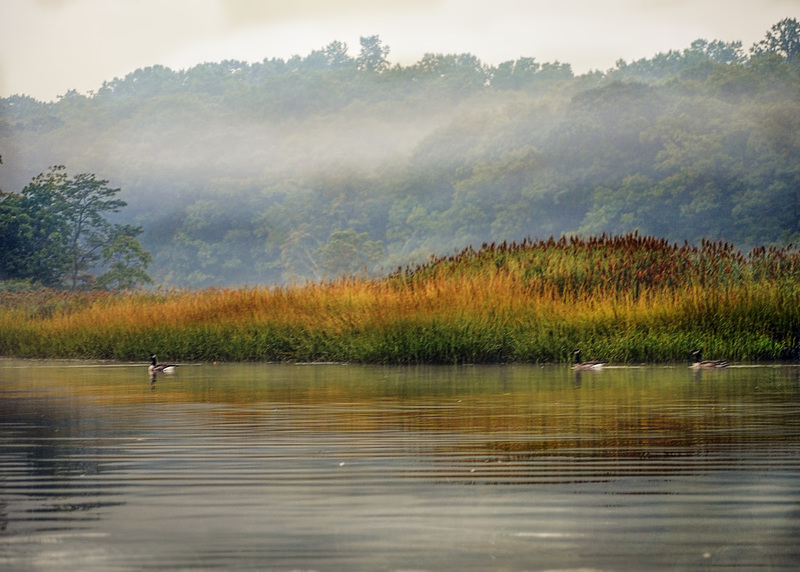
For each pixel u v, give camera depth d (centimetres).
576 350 8762
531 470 3581
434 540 2695
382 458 3828
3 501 3142
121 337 10719
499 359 8938
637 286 10231
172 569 2469
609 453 3906
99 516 2952
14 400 6003
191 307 10938
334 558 2544
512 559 2534
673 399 5728
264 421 4884
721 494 3194
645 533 2755
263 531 2784
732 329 8800
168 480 3438
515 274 10375
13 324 12244
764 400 5650
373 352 9088
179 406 5591
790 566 2483
